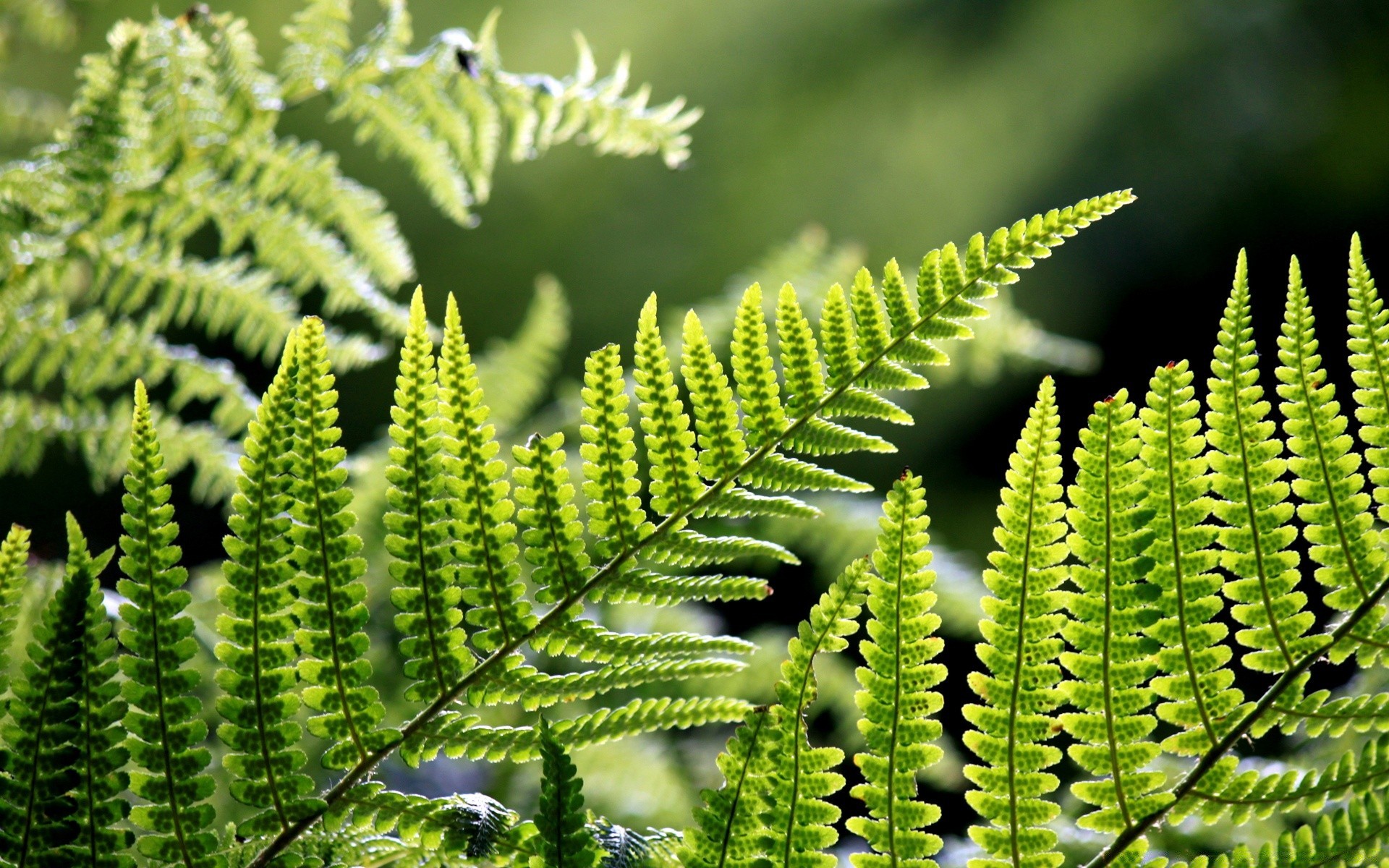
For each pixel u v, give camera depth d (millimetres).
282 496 1627
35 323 1991
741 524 2758
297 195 2078
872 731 1642
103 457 2070
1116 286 8758
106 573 2465
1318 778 1646
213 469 2125
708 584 1648
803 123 9359
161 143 1982
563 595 1646
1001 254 1655
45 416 2049
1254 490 1639
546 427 3076
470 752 1640
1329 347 8414
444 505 1639
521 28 8328
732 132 9125
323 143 7613
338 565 1630
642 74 8859
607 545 1647
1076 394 7305
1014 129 9562
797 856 1646
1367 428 1640
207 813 1624
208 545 4062
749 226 8836
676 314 3275
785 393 2965
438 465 1638
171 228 2025
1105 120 9375
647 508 2861
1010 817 1639
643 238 8531
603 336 8180
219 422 2150
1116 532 1636
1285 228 8648
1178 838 1793
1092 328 8617
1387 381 1641
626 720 1645
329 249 2117
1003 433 7289
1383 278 8172
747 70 9289
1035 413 1636
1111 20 9656
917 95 9594
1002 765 1639
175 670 1620
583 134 2094
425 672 1641
